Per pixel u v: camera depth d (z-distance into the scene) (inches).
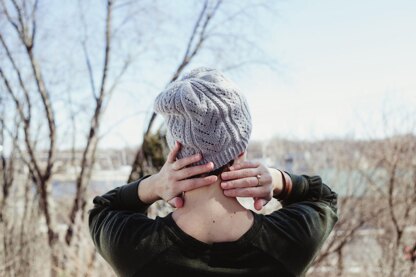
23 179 319.6
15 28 303.0
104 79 326.6
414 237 279.7
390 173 298.0
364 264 261.4
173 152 42.6
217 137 40.7
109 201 48.5
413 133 312.8
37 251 272.2
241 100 42.3
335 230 293.7
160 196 44.9
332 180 326.6
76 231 229.1
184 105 40.3
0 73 301.4
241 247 40.3
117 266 42.7
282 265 41.1
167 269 40.0
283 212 44.5
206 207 41.5
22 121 306.3
